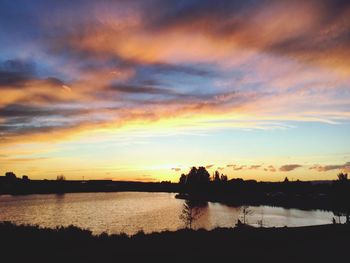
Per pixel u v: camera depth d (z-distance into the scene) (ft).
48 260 67.51
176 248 82.23
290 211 422.82
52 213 368.48
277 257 72.84
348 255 75.10
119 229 239.30
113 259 69.92
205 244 88.12
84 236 97.25
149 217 330.13
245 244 88.53
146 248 81.71
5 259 67.15
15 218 308.40
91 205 508.53
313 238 99.45
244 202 557.74
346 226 132.46
